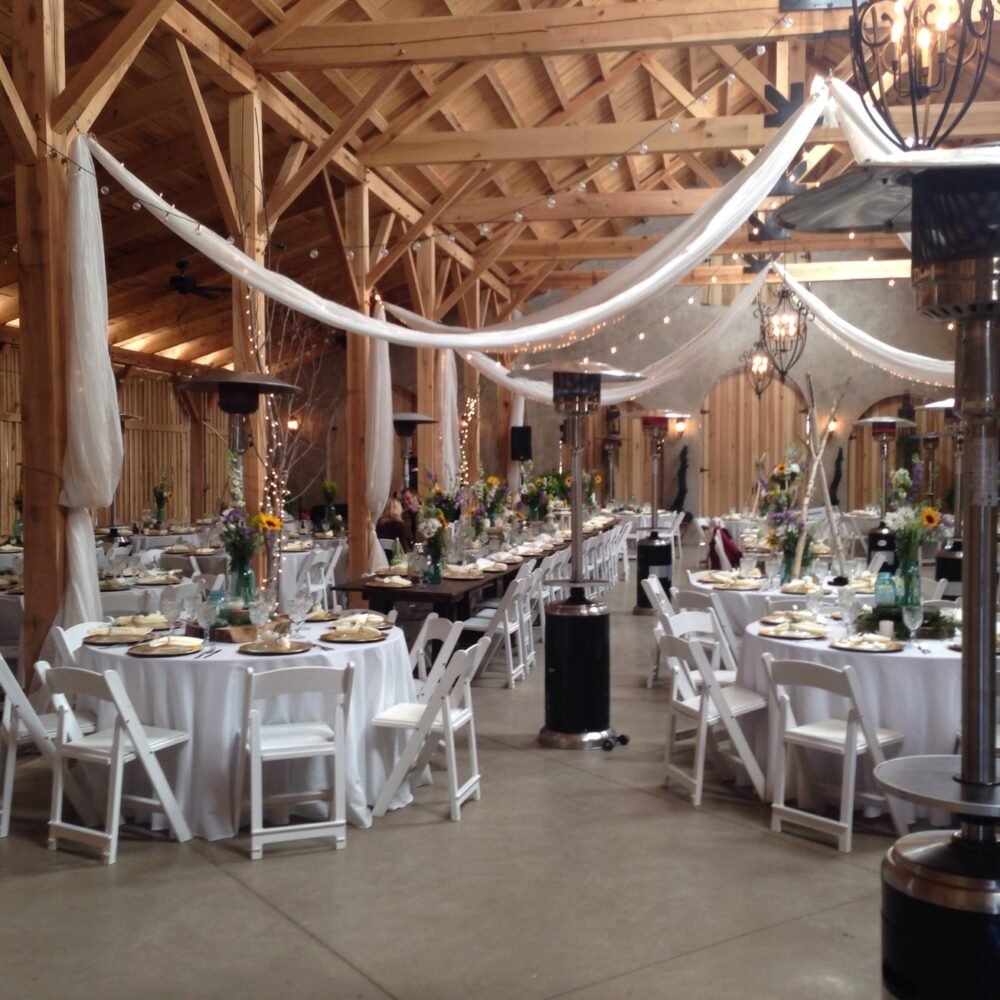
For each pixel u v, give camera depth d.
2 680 4.23
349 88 8.70
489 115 10.69
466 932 3.35
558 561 8.80
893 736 4.24
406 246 9.91
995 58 8.73
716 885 3.73
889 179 2.32
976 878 2.13
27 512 5.41
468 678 4.69
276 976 3.06
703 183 17.06
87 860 3.95
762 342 11.27
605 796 4.78
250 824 4.31
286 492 5.68
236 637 4.59
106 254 11.33
